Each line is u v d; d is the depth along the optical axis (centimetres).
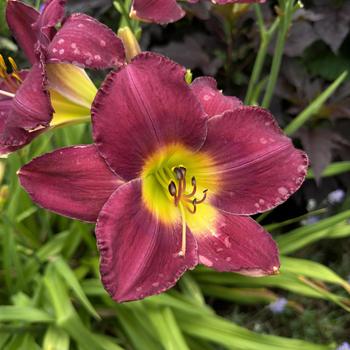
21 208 44
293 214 61
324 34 55
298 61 56
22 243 44
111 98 24
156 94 25
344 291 52
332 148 56
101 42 25
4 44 52
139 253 25
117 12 58
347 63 60
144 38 57
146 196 27
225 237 28
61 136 45
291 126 46
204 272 44
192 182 28
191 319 39
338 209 59
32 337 38
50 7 28
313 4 58
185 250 27
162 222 27
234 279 43
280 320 52
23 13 30
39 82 25
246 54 57
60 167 25
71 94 28
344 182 58
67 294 37
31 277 41
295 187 27
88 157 26
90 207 26
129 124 25
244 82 56
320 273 41
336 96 56
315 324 50
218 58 55
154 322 36
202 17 50
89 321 40
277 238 45
